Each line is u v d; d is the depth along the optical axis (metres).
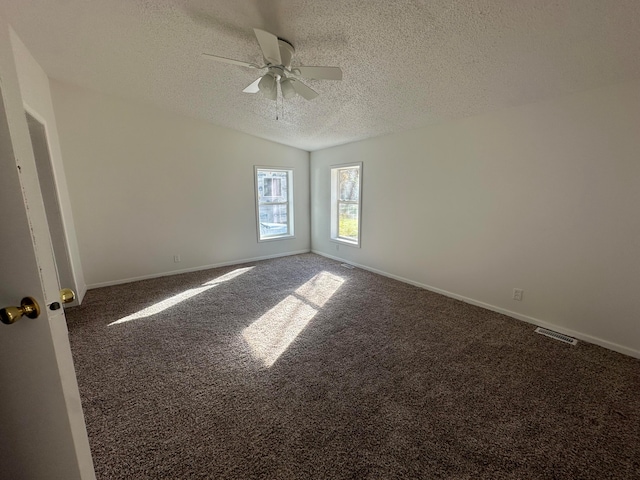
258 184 5.12
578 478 1.31
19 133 0.68
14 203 0.68
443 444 1.48
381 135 4.07
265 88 2.33
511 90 2.41
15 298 0.75
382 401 1.78
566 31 1.66
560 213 2.50
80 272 3.56
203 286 3.87
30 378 0.81
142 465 1.36
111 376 2.01
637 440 1.50
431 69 2.27
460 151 3.19
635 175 2.10
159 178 4.12
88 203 3.66
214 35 2.28
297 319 2.90
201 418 1.65
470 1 1.57
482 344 2.42
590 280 2.39
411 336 2.56
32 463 0.91
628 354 2.24
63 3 1.99
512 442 1.49
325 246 5.54
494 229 2.98
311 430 1.57
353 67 2.42
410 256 3.92
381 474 1.33
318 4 1.78
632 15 1.48
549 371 2.06
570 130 2.37
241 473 1.33
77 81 3.33
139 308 3.15
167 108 3.96
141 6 2.00
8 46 0.68
